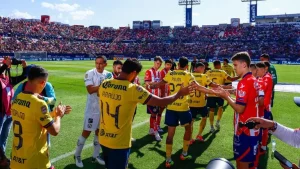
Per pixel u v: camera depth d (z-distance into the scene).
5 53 49.81
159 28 82.94
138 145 7.24
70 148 6.88
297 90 17.86
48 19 82.38
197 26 80.56
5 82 5.64
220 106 8.74
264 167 5.92
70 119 9.76
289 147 7.21
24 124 3.44
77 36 76.88
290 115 10.73
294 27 68.31
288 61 52.25
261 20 78.94
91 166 5.84
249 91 4.22
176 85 6.04
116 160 3.96
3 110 5.53
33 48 60.97
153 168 5.80
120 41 80.44
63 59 57.69
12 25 67.06
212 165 2.14
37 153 3.50
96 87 5.60
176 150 6.91
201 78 7.17
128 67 3.88
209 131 8.68
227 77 9.08
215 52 65.56
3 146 5.70
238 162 4.57
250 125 2.71
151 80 8.70
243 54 4.33
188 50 68.81
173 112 6.02
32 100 3.44
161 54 64.62
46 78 3.61
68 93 15.28
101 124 4.08
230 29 74.25
